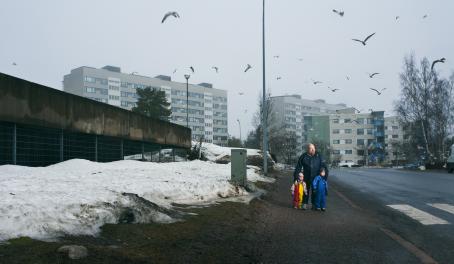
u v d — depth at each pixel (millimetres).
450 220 9688
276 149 89438
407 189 18469
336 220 9930
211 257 6109
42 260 4867
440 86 55500
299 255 6418
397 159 125875
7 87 16250
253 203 12523
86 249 5270
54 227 6129
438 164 49719
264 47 32469
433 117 55500
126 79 125250
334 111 183750
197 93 145500
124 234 6641
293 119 165000
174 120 137625
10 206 6457
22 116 17141
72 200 7445
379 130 145250
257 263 5965
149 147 32031
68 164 18234
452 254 6434
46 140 19969
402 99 57594
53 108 19266
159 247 6238
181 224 8016
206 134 148375
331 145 147250
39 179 11906
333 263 5969
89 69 117875
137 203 8320
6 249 5078
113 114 25188
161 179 14109
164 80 136000
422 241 7395
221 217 9422
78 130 21375
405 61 57188
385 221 9703
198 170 21828
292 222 9633
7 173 13812
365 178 28562
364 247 6949
